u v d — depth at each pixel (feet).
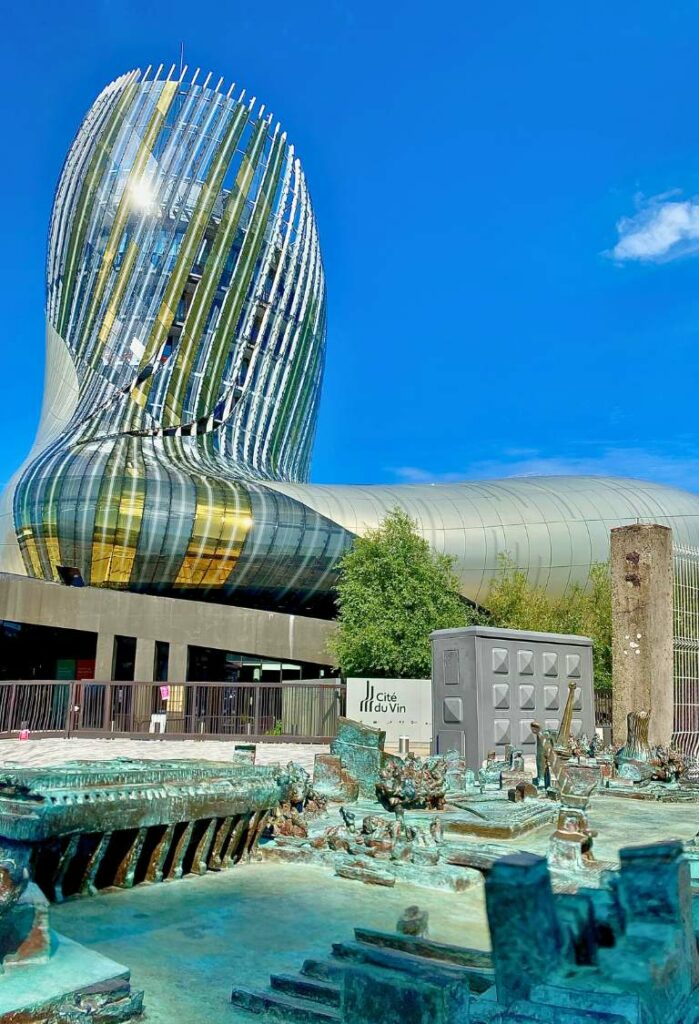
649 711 52.75
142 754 74.38
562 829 26.17
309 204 251.60
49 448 188.96
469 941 18.07
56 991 13.04
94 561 159.33
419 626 109.19
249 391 226.17
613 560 61.46
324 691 91.91
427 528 167.12
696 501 172.96
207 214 216.13
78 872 21.85
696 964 10.66
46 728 95.50
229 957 17.01
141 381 203.51
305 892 22.57
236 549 161.89
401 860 24.98
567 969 9.84
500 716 55.52
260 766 29.14
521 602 134.31
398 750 73.77
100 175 221.46
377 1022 9.94
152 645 123.65
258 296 226.58
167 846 23.73
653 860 10.34
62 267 227.61
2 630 153.48
